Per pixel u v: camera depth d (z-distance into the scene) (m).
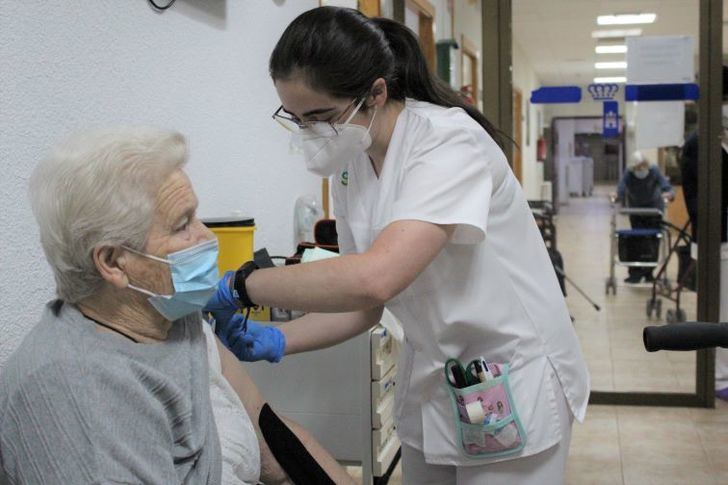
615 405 4.00
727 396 4.04
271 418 1.49
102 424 1.05
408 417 1.71
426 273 1.48
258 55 2.82
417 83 1.49
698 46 3.68
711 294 3.76
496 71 3.93
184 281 1.16
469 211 1.35
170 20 2.13
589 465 3.23
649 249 6.71
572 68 10.18
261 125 2.85
